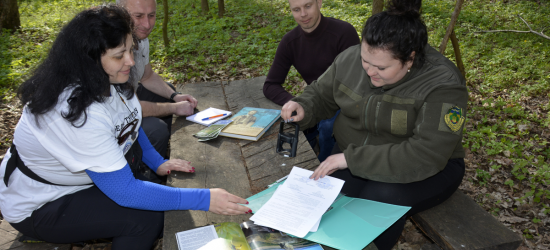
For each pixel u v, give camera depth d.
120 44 1.39
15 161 1.65
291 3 2.72
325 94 2.35
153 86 2.98
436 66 1.79
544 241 2.57
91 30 1.33
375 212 1.55
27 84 1.40
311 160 2.03
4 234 1.96
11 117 4.18
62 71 1.36
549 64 5.49
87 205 1.74
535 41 6.84
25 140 1.54
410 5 1.58
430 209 1.90
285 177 1.84
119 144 1.74
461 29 7.45
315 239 1.40
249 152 2.13
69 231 1.73
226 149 2.17
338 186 1.72
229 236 1.45
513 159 3.45
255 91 3.08
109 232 1.76
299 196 1.66
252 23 8.27
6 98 4.59
